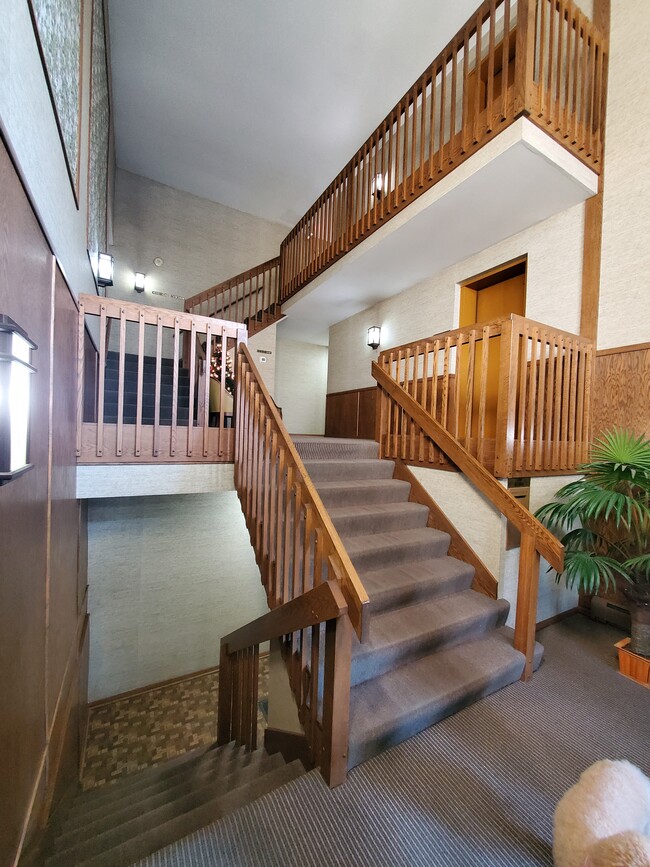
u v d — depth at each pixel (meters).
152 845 1.29
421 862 1.14
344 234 4.24
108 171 4.47
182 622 4.25
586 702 1.92
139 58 4.03
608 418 2.81
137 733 3.28
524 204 3.04
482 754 1.56
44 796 1.36
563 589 2.94
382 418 3.57
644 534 2.24
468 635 2.18
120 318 2.33
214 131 5.02
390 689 1.75
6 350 0.76
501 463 2.39
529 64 2.37
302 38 3.79
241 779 1.73
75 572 2.39
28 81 1.07
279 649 2.03
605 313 2.84
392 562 2.50
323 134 5.03
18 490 1.02
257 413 2.33
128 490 2.41
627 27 2.79
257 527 2.28
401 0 3.41
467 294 4.16
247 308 6.74
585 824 0.93
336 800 1.34
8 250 0.90
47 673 1.43
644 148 2.65
